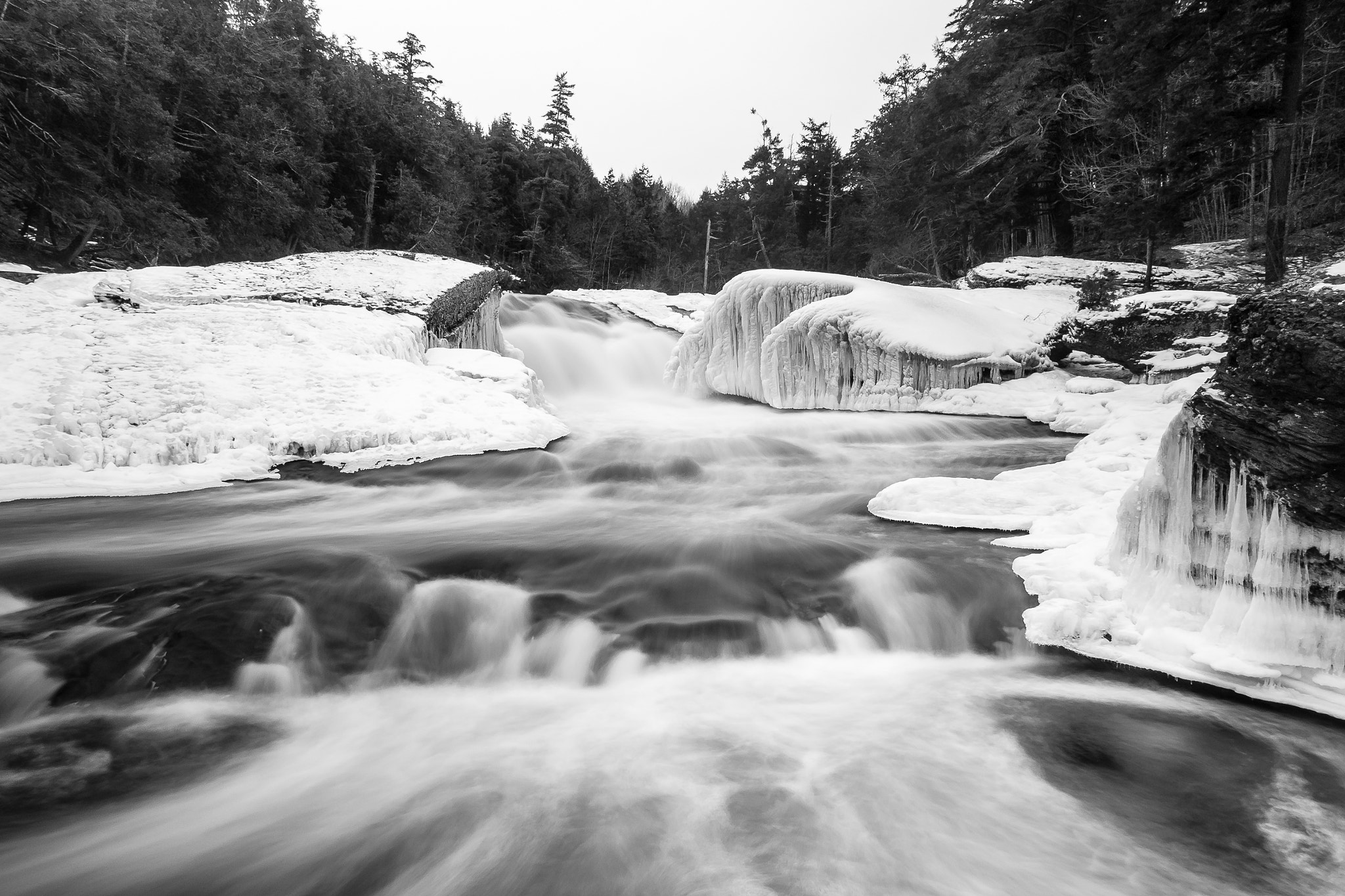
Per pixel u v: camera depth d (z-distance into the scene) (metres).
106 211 19.39
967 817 2.97
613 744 3.55
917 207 34.91
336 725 3.73
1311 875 2.64
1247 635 3.72
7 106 17.94
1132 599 4.48
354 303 13.67
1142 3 14.88
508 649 4.48
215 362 9.96
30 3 17.56
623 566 5.47
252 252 29.36
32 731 3.56
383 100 41.44
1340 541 3.47
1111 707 3.79
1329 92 19.42
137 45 20.72
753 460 10.20
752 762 3.37
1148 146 21.06
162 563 5.18
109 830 2.89
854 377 15.19
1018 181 26.92
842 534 6.38
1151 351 13.52
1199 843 2.81
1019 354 14.61
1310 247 15.46
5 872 2.63
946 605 4.80
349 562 5.18
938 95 31.86
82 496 7.05
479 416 10.26
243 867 2.70
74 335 9.87
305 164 31.02
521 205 54.06
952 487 7.12
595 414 15.73
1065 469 7.38
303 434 8.66
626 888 2.59
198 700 3.86
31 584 4.75
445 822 2.95
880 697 3.98
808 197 56.72
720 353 17.95
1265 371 3.64
